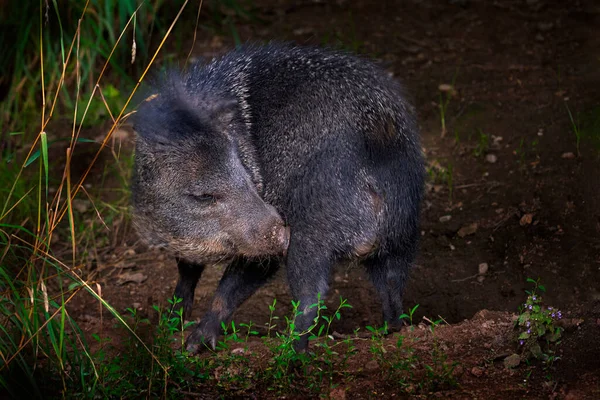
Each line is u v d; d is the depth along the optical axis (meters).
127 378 7.05
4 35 13.42
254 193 7.65
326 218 7.73
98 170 12.00
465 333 7.67
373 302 9.65
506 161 11.32
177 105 7.70
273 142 7.89
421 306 9.43
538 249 9.69
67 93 12.78
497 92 12.82
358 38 14.44
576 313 7.79
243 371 7.21
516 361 7.01
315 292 7.77
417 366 7.14
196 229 7.75
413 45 14.25
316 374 7.09
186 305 8.59
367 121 7.93
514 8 15.15
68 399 6.71
